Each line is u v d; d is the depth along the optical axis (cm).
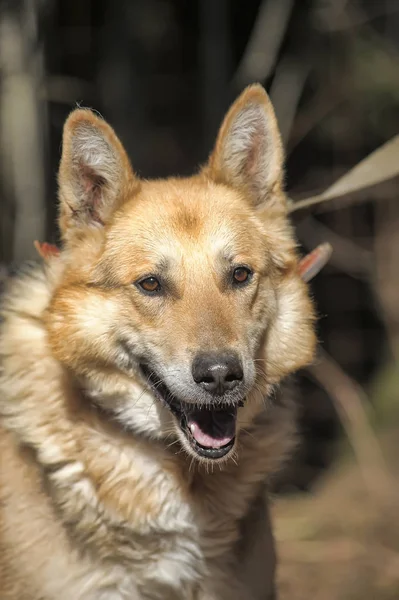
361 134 1509
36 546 536
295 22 1543
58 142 1281
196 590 562
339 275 1549
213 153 619
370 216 1477
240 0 1638
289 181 1509
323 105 1492
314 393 1394
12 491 550
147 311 549
